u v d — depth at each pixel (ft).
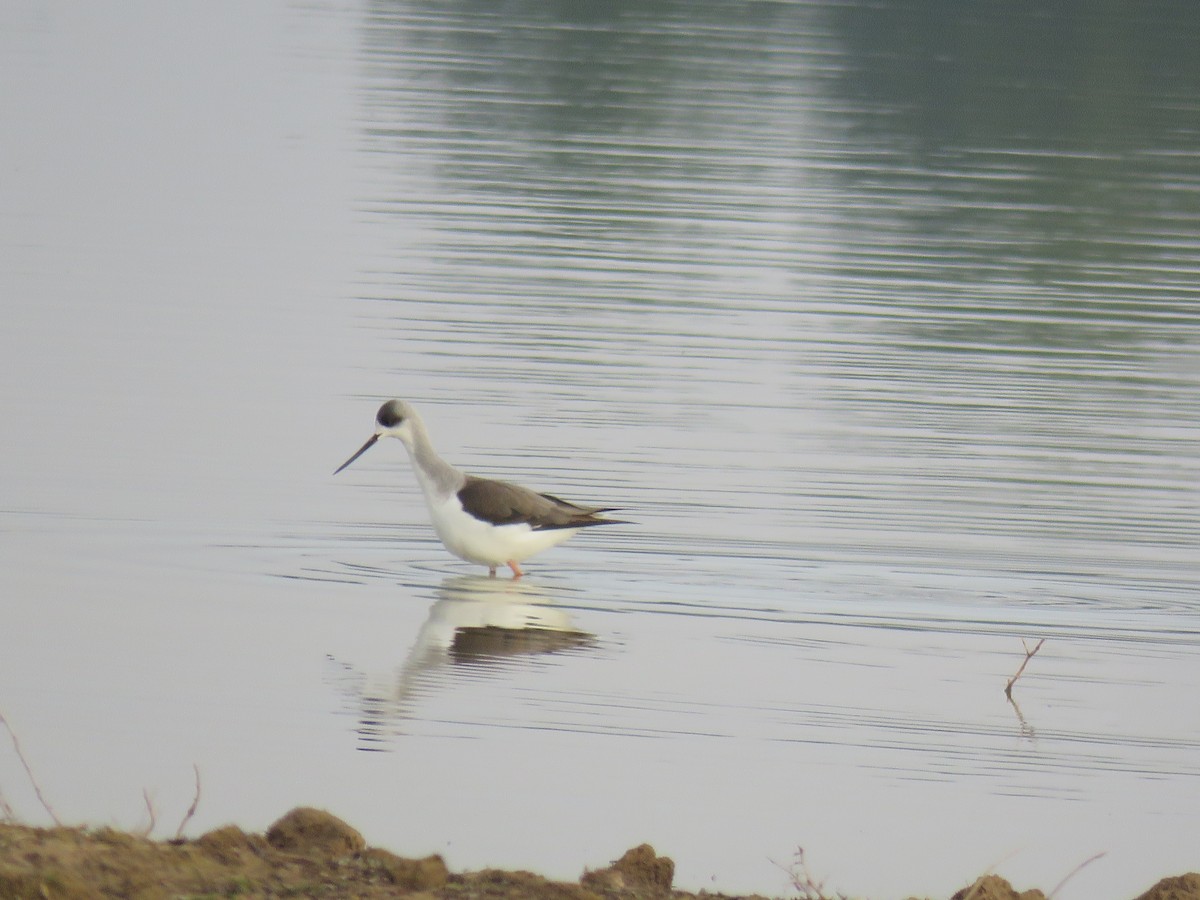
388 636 44.32
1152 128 128.77
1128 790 37.68
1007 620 48.29
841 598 49.32
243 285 81.71
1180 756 39.52
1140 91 140.87
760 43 155.02
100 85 128.67
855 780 37.27
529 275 86.02
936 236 98.22
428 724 38.65
